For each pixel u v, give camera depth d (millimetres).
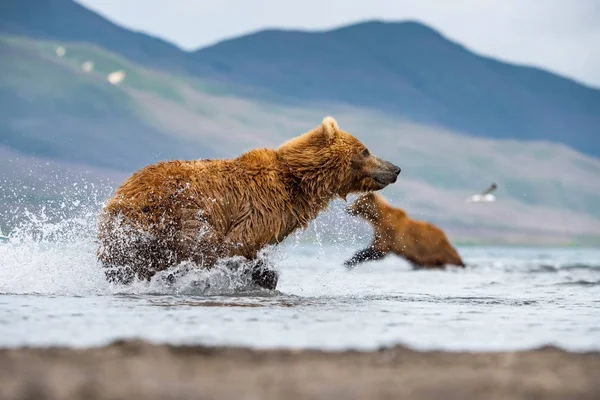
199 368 13055
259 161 28375
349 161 29578
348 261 51750
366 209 50969
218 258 27078
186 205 26516
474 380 12414
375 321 20016
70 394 10984
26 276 27547
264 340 16391
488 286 35531
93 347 14680
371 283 37375
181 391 11289
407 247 51406
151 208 26203
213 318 19656
